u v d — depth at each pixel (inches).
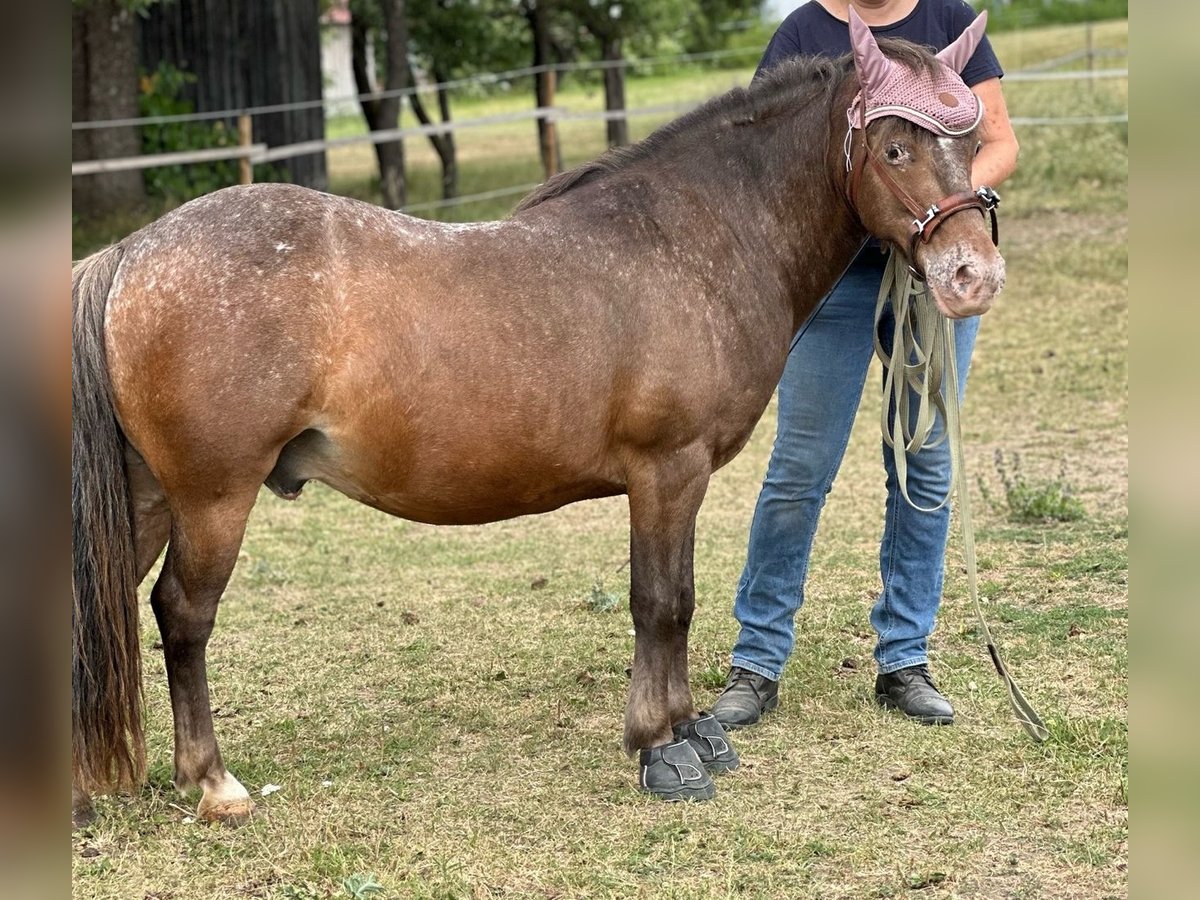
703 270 135.4
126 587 125.4
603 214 135.1
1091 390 331.6
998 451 253.9
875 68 128.4
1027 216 526.9
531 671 178.5
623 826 131.8
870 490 267.7
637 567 138.2
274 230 123.6
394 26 569.6
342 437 126.8
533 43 668.7
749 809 135.1
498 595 212.4
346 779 143.7
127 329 122.0
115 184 518.3
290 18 597.0
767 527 159.3
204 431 121.4
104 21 506.3
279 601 211.0
